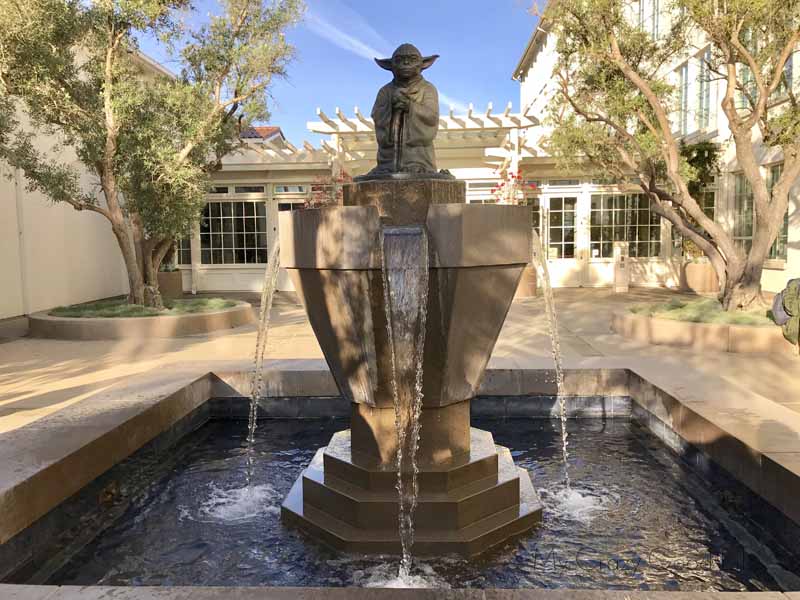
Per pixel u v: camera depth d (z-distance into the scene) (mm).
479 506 3322
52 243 12883
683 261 15055
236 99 9617
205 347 7891
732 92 7586
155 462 4496
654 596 2033
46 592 2068
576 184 15961
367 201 3338
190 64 9586
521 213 3262
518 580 2910
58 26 8234
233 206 16781
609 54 8031
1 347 8070
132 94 8750
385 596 2049
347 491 3352
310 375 5664
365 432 3477
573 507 3734
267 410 5703
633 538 3336
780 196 7898
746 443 3477
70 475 3383
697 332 7301
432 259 3004
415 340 3105
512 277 3277
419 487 3301
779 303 6652
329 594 2059
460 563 3053
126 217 10656
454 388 3328
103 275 15102
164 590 2084
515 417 5648
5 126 8125
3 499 2854
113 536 3410
